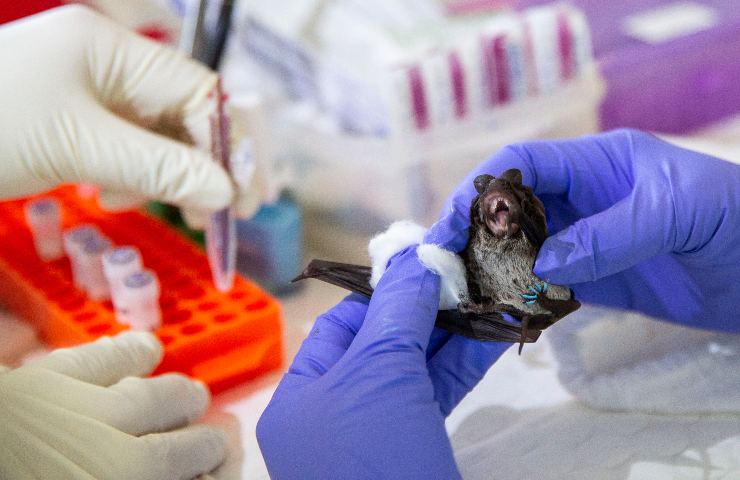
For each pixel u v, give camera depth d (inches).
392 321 16.8
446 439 16.3
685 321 20.0
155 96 20.8
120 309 20.6
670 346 20.2
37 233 22.1
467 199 17.3
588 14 25.8
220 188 20.1
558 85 23.3
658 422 18.8
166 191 20.2
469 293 16.7
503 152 18.5
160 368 19.9
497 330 16.7
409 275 17.1
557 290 16.5
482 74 22.2
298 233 22.6
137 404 18.1
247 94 21.9
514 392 19.7
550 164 18.6
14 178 19.9
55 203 22.4
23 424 17.3
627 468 17.9
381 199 22.4
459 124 22.2
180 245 22.9
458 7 24.6
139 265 20.6
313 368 17.7
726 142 25.5
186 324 20.5
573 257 16.9
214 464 18.6
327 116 22.9
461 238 16.7
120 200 21.9
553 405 19.4
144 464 17.3
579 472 17.9
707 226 17.9
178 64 20.8
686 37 25.3
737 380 19.1
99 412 17.8
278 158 23.6
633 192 17.8
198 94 20.9
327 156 22.7
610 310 20.9
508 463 18.2
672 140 25.0
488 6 24.9
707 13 26.5
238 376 20.3
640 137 18.7
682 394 19.0
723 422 18.7
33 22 20.3
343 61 22.2
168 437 17.9
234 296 21.2
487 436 18.9
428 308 16.9
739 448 18.2
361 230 23.0
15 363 21.2
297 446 16.6
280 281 22.6
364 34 22.9
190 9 21.7
